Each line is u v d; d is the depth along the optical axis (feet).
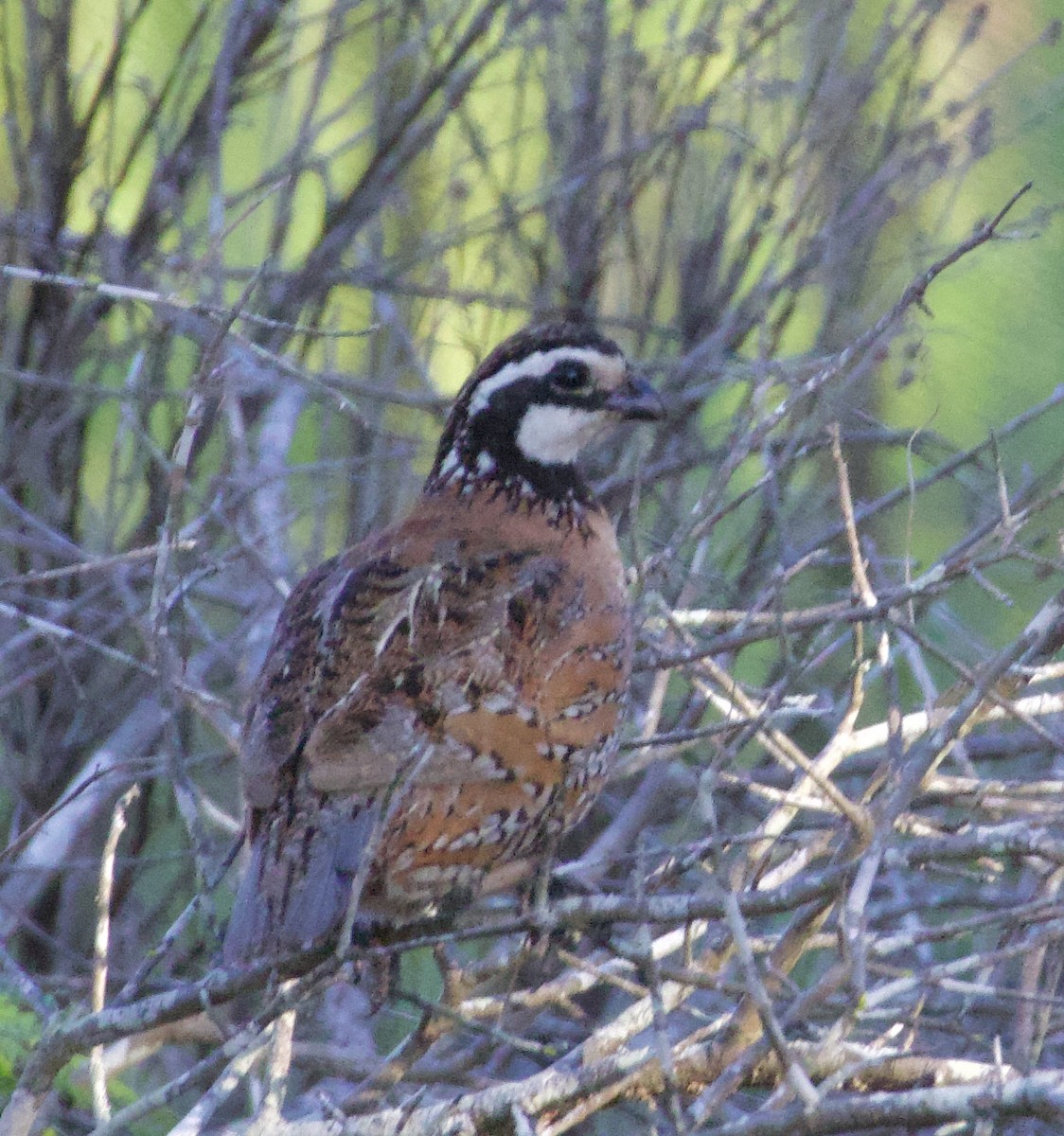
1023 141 50.85
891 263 46.11
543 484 32.30
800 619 29.60
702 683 29.14
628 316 45.73
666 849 28.76
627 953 23.58
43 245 43.24
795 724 40.68
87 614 41.42
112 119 44.09
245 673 39.78
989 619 45.06
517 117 45.09
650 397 32.91
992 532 29.89
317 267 44.24
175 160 44.50
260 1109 26.89
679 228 45.06
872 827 25.23
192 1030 34.04
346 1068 33.73
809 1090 21.88
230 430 41.57
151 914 40.68
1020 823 26.32
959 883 39.55
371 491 42.29
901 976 29.01
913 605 34.71
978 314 51.16
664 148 44.73
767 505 40.88
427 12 48.24
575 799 27.99
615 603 29.71
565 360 32.53
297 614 29.07
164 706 29.68
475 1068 33.88
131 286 43.70
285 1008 24.63
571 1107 27.37
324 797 25.75
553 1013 38.50
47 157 43.42
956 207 51.75
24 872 38.45
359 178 46.57
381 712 26.30
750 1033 27.32
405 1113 25.89
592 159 44.21
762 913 24.17
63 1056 26.43
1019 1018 27.22
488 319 44.62
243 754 27.07
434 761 26.04
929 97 44.60
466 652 27.14
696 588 37.65
